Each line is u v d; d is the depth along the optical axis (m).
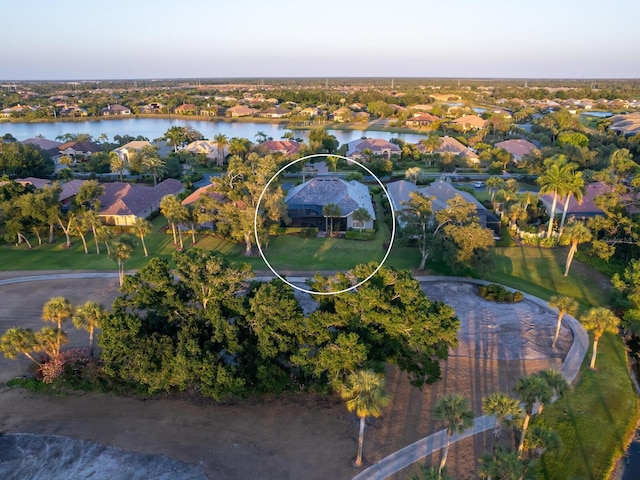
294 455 28.84
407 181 94.25
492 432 30.80
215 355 31.06
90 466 28.03
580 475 27.95
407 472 27.55
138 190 80.12
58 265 57.78
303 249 63.12
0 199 64.06
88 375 33.88
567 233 53.38
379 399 25.19
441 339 32.28
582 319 36.81
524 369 37.47
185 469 27.81
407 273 33.47
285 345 31.61
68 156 117.69
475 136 148.75
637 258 55.25
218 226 64.62
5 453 28.89
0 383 35.41
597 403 33.62
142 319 34.28
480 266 50.78
